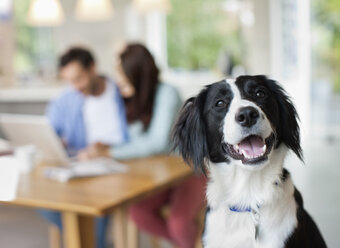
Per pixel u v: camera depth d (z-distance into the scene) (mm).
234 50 6484
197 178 2361
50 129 2211
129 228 2617
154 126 2514
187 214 2363
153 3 3926
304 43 6402
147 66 2537
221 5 6496
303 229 1419
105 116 2801
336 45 6352
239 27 6426
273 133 1424
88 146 2836
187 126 1571
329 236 2873
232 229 1430
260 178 1415
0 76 5020
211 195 1501
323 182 4324
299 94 6418
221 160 1482
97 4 3900
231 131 1384
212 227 1473
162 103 2520
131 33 6500
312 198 3859
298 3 6387
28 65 5840
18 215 3141
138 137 2590
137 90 2566
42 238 2926
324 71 6449
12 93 4527
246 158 1368
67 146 2729
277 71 6352
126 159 2434
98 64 6316
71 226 1812
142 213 2508
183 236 2357
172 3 6703
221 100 1474
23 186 1959
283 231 1373
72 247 1824
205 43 6645
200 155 1526
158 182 1960
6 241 2805
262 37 6301
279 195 1408
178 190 2410
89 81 2768
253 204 1409
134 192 1819
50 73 5520
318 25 6379
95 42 6320
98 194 1807
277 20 6301
